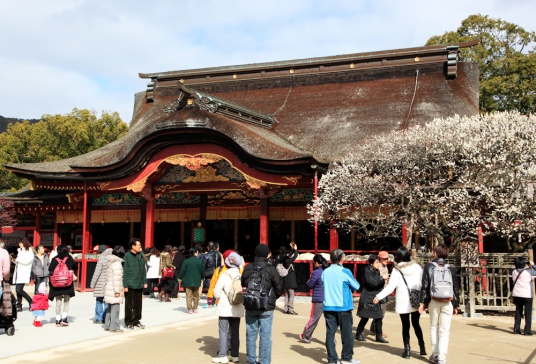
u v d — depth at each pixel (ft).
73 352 38.83
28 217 112.68
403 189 66.69
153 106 119.55
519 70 141.28
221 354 36.22
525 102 139.54
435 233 66.74
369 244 92.38
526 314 47.14
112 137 162.91
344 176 70.95
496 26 154.20
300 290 78.23
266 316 34.42
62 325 50.83
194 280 59.36
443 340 35.40
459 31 158.71
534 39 152.56
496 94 140.05
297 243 97.71
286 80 111.65
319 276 43.32
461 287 58.70
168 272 71.10
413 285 37.86
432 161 68.13
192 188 88.74
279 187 80.18
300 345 42.50
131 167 84.79
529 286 47.57
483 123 68.80
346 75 107.14
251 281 34.01
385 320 56.34
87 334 46.47
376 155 72.18
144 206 96.22
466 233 66.64
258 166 77.71
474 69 100.12
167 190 90.12
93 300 75.66
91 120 162.61
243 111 90.53
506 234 65.72
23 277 62.23
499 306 57.36
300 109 103.55
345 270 36.14
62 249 51.90
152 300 73.56
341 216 77.41
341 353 36.88
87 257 88.38
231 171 87.10
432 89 98.37
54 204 102.53
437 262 36.35
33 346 41.04
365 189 69.82
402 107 95.25
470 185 64.49
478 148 64.49
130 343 42.32
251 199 94.79
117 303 47.65
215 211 97.09
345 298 35.58
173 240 107.04
